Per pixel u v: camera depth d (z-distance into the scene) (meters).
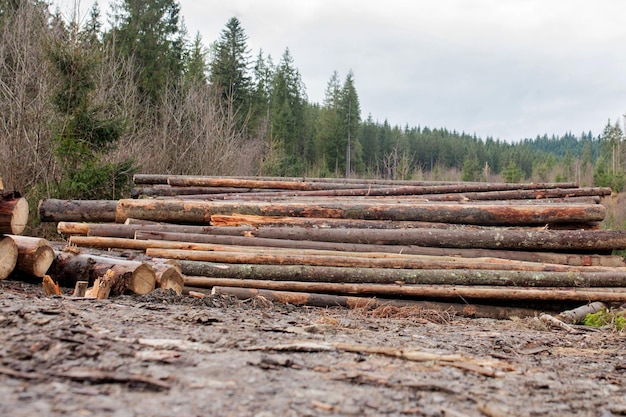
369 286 8.62
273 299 8.29
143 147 25.47
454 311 8.55
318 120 69.12
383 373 3.65
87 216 11.52
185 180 13.41
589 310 8.56
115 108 23.33
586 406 3.39
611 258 9.98
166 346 3.82
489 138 122.62
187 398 2.81
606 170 49.03
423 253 9.67
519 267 9.30
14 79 18.81
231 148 30.88
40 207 11.50
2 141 16.61
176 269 7.57
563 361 4.84
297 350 4.10
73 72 16.94
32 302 5.10
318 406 2.87
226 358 3.67
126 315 4.99
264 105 52.97
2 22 20.33
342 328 5.73
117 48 30.45
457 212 10.68
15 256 6.97
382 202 11.49
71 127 16.59
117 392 2.81
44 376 2.92
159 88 32.50
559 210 10.59
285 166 46.16
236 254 8.88
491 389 3.55
